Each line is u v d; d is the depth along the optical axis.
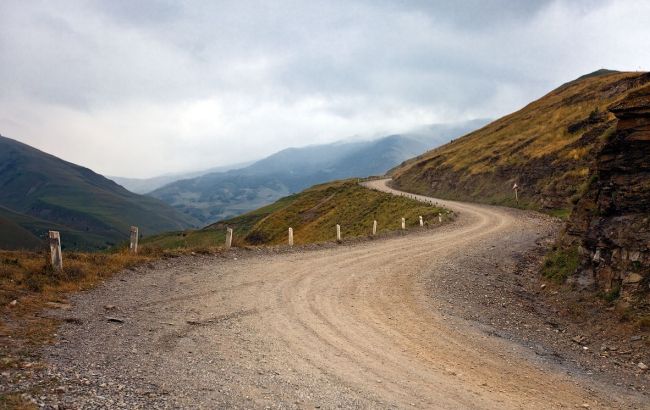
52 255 12.41
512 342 11.45
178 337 9.27
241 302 12.51
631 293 12.98
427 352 9.92
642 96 15.08
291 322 11.11
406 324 11.89
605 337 12.16
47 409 5.52
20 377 6.41
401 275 18.03
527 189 53.75
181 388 6.84
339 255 22.19
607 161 16.03
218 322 10.58
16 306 9.66
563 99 81.38
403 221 35.78
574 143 53.66
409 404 7.14
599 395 8.66
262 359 8.53
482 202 60.62
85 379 6.67
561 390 8.66
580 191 18.67
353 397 7.18
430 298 14.87
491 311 14.16
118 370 7.21
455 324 12.34
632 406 8.33
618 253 14.23
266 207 160.75
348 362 8.81
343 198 80.62
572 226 18.30
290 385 7.43
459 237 30.47
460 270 19.62
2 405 5.41
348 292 14.80
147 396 6.38
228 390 6.97
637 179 14.80
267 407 6.51
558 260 17.98
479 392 7.99
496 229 34.59
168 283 13.88
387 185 99.00
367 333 10.82
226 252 20.41
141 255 17.02
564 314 14.27
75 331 8.83
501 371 9.28
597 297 14.20
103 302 11.08
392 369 8.67
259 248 22.28
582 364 10.52
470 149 88.12
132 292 12.38
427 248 25.42
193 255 18.78
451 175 78.38
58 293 11.26
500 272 19.95
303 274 17.09
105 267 14.28
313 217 79.94
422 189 85.00
